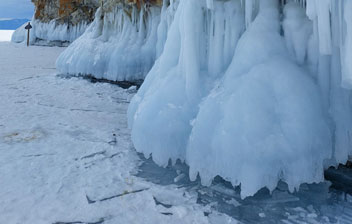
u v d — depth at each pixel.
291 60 3.89
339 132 3.54
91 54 12.59
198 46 4.49
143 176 4.28
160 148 4.17
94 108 8.52
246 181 3.27
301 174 3.25
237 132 3.39
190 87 4.32
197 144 3.71
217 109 3.78
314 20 3.69
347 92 3.57
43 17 32.31
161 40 8.80
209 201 3.60
